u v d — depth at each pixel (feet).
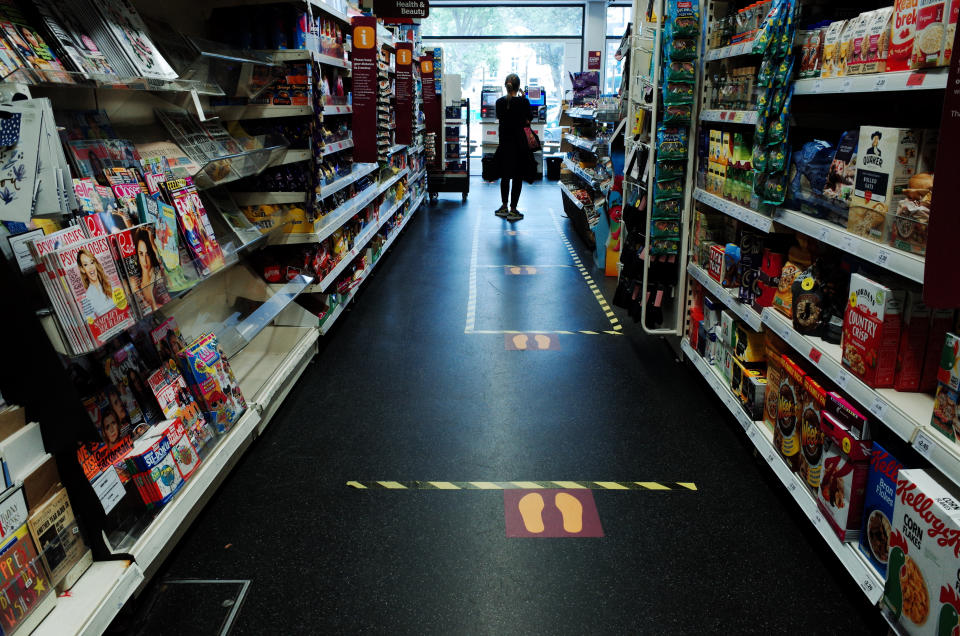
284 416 10.34
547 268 20.06
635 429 9.88
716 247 10.34
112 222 5.75
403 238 24.70
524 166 27.94
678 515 7.72
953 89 4.14
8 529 4.56
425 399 10.94
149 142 8.24
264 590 6.52
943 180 4.28
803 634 5.90
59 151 5.01
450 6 44.34
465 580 6.64
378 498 8.11
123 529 5.78
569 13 44.62
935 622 4.63
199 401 7.51
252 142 10.23
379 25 18.62
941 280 4.43
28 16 5.92
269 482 8.48
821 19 7.86
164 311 8.86
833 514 6.34
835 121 8.27
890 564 5.23
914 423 5.16
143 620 6.13
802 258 7.68
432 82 31.55
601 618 6.11
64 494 5.20
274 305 10.72
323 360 12.67
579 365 12.42
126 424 6.23
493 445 9.42
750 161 8.91
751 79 9.04
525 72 47.62
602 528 7.48
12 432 4.85
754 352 9.06
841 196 6.67
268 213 10.94
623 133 16.48
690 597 6.38
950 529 4.46
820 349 6.88
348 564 6.89
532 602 6.33
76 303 4.91
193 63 9.05
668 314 13.14
